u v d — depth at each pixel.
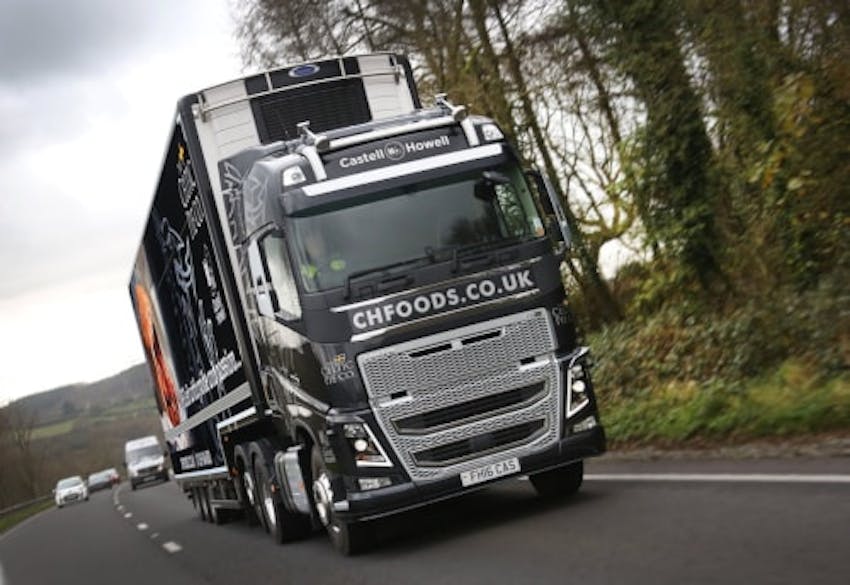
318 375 9.52
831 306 12.31
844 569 5.75
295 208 9.55
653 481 10.06
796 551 6.34
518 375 9.52
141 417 135.12
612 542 7.76
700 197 14.51
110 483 71.75
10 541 29.56
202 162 12.16
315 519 10.91
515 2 19.75
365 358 9.30
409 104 12.85
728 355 13.98
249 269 11.08
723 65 13.88
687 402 13.09
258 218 10.12
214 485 17.70
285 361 10.38
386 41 23.81
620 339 17.84
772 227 14.02
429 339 9.39
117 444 129.12
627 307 19.28
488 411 9.46
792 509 7.46
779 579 5.82
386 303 9.35
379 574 8.77
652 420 13.24
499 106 20.34
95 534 24.00
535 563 7.63
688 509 8.30
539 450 9.52
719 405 12.14
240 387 12.78
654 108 14.47
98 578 14.19
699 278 14.95
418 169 9.76
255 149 11.17
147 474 53.78
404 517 11.94
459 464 9.37
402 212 9.62
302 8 25.12
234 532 16.20
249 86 12.35
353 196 9.62
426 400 9.35
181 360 17.27
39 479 96.19
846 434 9.92
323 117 12.46
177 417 19.39
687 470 10.26
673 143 14.39
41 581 15.61
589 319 21.30
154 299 18.55
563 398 9.62
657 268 16.17
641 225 16.09
